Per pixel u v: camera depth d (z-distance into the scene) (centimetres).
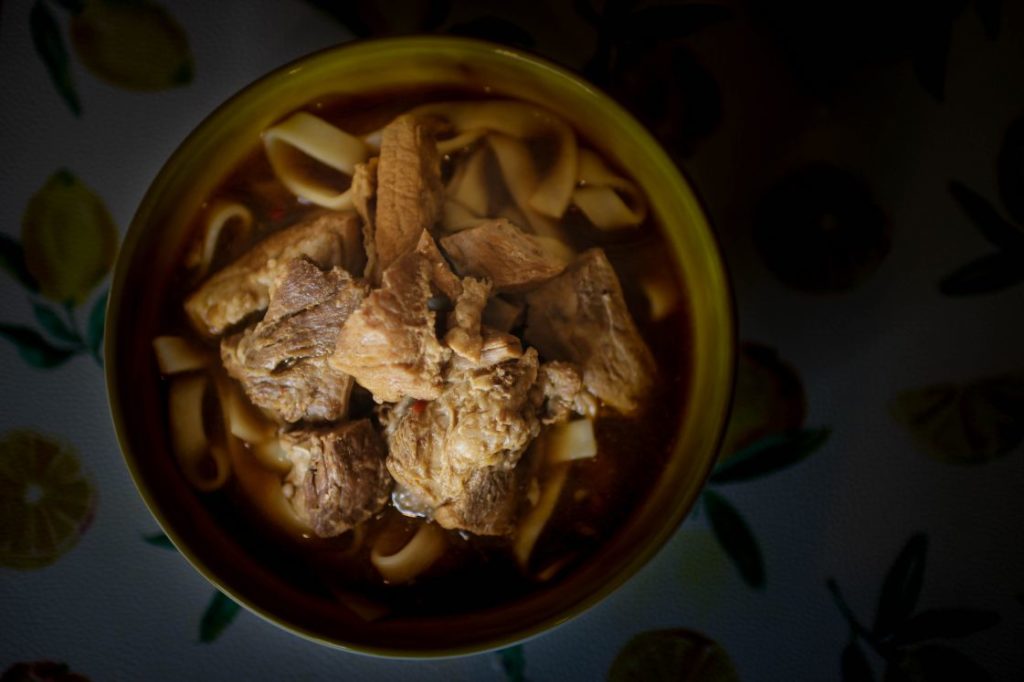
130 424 35
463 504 35
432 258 35
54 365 40
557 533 37
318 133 37
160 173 35
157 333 37
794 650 39
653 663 39
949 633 39
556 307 37
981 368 40
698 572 40
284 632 39
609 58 40
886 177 41
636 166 37
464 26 40
